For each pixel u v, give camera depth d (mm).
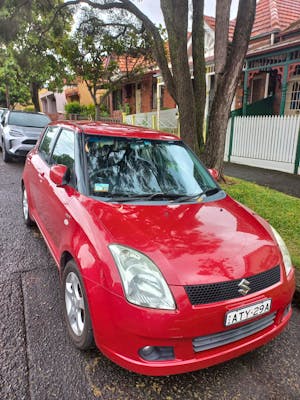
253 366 2471
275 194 6801
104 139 3359
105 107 24156
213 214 2842
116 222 2434
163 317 1962
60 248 2830
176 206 2889
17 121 9953
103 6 8844
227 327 2109
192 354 2059
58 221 3035
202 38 7121
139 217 2566
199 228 2533
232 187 7164
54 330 2709
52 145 4066
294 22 13359
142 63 15266
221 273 2141
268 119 9562
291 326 2982
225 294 2109
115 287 2051
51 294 3209
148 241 2252
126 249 2174
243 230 2639
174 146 3705
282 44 10734
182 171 3461
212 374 2373
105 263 2133
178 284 2033
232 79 6555
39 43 13391
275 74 13828
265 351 2639
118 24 12922
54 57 15359
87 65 14234
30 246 4258
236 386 2275
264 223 2990
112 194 2920
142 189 3084
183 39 6598
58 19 12680
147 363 2012
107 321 2080
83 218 2533
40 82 19516
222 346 2160
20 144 9203
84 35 13398
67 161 3381
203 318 2021
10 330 2686
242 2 6016
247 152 10367
